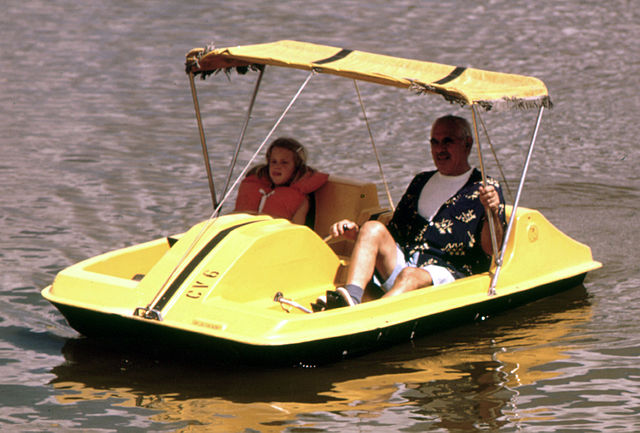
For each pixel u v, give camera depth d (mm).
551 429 12508
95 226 21547
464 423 12695
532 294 17312
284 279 15539
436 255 16500
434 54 42469
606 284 18453
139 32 46250
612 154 28234
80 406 13219
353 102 34375
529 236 17281
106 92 35594
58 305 15234
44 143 28875
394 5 54188
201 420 12742
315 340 13820
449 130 16516
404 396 13492
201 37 45375
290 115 32625
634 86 36938
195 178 25688
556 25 49188
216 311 14047
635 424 12633
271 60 15531
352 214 18125
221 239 15109
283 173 17828
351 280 15328
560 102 34531
